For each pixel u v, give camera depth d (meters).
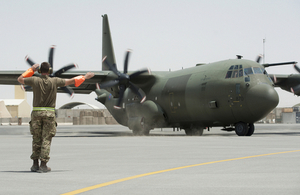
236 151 12.01
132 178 6.73
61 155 10.99
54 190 5.61
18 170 7.89
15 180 6.55
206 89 24.55
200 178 6.72
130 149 13.03
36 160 7.73
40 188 5.79
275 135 25.14
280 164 8.63
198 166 8.34
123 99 30.89
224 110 23.72
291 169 7.84
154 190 5.62
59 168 8.14
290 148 13.16
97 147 14.11
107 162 9.21
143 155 10.88
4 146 14.92
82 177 6.88
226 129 25.36
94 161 9.44
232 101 23.16
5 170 7.89
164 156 10.56
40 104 7.64
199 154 11.07
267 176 6.93
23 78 7.65
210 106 24.23
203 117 25.34
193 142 16.77
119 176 6.99
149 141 17.84
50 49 24.02
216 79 24.12
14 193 5.39
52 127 7.68
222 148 13.26
